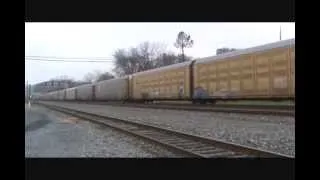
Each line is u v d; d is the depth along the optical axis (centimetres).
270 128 1509
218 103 3903
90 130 1750
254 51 2686
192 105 3603
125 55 10081
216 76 3130
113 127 1692
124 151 1102
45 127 1977
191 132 1510
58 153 1123
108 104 5703
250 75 2725
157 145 1152
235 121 1839
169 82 3969
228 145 1055
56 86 15512
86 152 1119
